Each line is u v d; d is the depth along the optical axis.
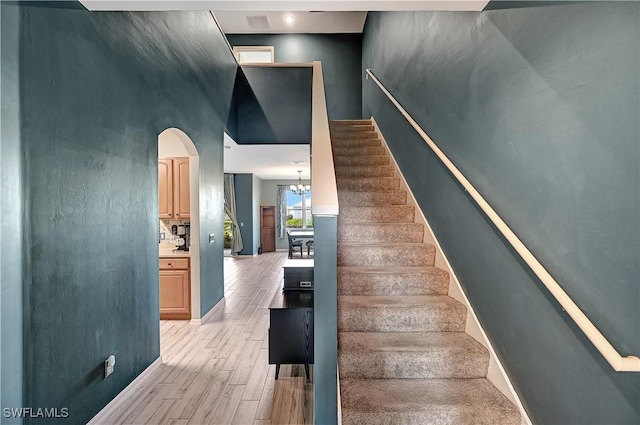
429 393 1.71
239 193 9.98
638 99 0.97
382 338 2.02
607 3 1.06
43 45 1.59
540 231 1.38
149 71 2.63
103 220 2.04
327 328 1.60
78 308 1.82
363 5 1.64
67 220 1.74
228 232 11.12
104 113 2.05
